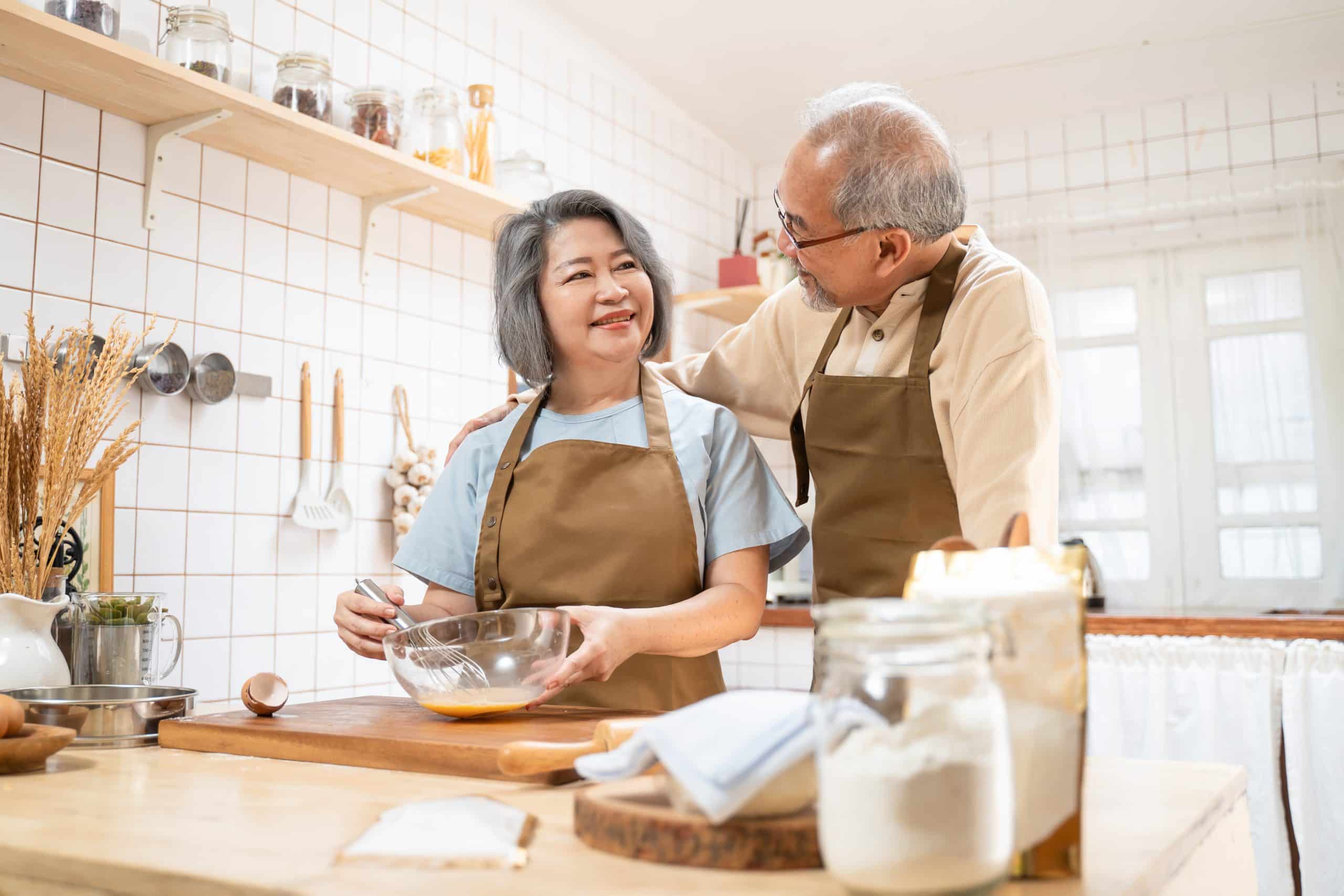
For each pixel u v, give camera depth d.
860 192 1.27
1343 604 3.34
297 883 0.57
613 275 1.44
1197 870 0.72
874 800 0.49
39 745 0.95
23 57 1.71
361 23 2.48
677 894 0.55
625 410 1.49
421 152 2.40
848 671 0.52
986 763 0.50
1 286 1.77
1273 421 3.50
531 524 1.41
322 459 2.31
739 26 3.20
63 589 1.54
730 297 3.58
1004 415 1.28
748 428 1.68
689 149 3.89
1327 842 2.44
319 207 2.34
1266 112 3.59
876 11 3.09
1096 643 2.73
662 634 1.20
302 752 1.02
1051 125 3.89
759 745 0.60
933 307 1.39
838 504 1.46
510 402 1.58
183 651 2.01
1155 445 3.64
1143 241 3.71
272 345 2.22
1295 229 3.50
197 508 2.05
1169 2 3.03
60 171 1.86
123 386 1.92
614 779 0.70
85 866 0.64
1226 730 2.56
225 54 1.94
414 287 2.58
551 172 3.13
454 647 1.09
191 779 0.92
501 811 0.69
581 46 3.26
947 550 0.64
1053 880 0.57
